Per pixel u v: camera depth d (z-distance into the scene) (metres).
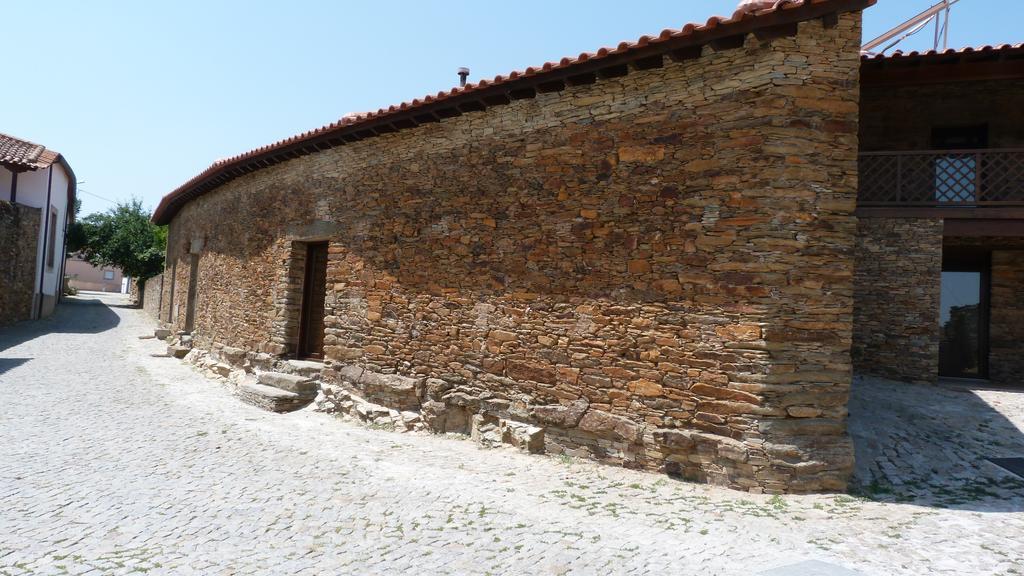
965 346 11.46
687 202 6.33
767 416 5.80
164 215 21.58
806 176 5.87
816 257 5.86
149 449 7.75
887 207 9.80
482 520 5.34
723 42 5.93
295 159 11.62
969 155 9.90
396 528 5.20
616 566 4.38
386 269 9.46
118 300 43.38
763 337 5.81
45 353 16.38
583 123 7.18
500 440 7.77
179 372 14.32
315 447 7.90
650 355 6.54
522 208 7.75
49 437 8.17
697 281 6.23
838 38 5.94
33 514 5.49
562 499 5.84
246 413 10.01
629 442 6.68
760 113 5.92
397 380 9.03
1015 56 8.89
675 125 6.45
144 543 4.91
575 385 7.12
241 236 13.53
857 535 4.81
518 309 7.73
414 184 9.10
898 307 9.70
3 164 22.05
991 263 10.84
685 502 5.64
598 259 6.99
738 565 4.32
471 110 8.26
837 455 5.79
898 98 10.48
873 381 9.44
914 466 6.27
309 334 11.55
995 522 5.04
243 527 5.25
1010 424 7.52
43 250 25.52
